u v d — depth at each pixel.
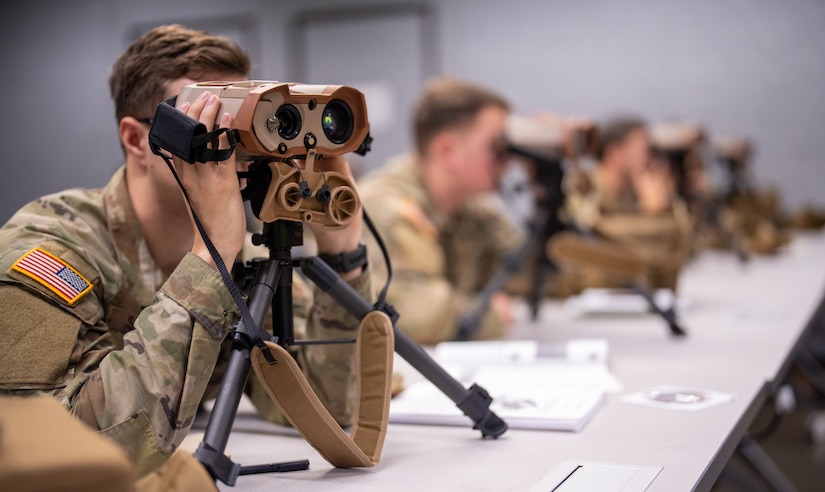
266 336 0.90
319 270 1.01
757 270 3.40
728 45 6.09
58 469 0.59
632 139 2.80
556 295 2.77
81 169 7.34
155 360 0.91
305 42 6.88
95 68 7.25
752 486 2.22
